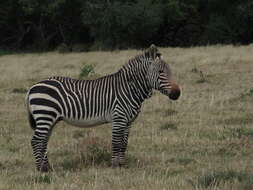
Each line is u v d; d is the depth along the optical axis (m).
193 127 22.41
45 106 15.98
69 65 48.78
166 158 17.41
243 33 83.19
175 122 23.80
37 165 16.22
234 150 18.28
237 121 23.67
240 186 13.09
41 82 16.38
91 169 16.06
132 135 21.39
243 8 80.50
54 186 13.85
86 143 17.97
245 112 25.56
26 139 21.42
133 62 16.58
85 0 85.50
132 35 82.25
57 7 84.06
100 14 79.62
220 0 85.31
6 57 67.12
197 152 18.31
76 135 21.83
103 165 16.75
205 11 89.12
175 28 88.06
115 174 15.35
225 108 26.80
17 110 28.25
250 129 21.28
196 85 34.72
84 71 39.41
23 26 96.25
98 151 17.42
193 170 15.65
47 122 16.06
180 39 87.62
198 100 29.23
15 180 14.95
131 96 16.41
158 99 29.88
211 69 40.88
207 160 16.97
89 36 93.38
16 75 42.00
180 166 16.22
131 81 16.41
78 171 16.02
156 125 23.31
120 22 78.56
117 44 80.00
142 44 86.12
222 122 23.59
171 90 16.09
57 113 16.22
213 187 13.12
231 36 82.06
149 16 79.06
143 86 16.50
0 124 24.66
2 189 13.75
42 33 92.25
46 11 85.12
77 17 90.56
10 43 97.12
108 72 42.06
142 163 16.88
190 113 25.92
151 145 19.52
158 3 83.31
